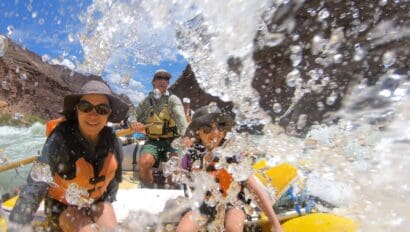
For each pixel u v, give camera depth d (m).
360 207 1.33
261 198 1.27
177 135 2.14
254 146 1.54
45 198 1.24
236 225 1.21
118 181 1.30
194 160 1.40
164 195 1.46
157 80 2.14
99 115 1.14
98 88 1.14
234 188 1.29
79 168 1.15
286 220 1.39
